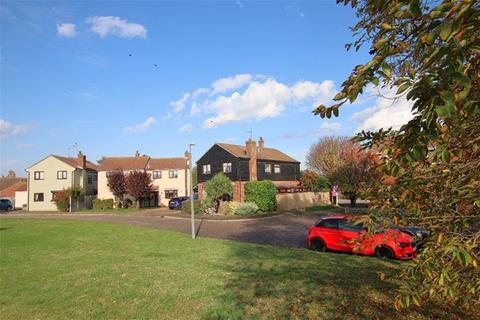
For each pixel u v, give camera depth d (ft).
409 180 8.34
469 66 4.83
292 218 88.74
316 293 22.25
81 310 21.31
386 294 21.38
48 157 165.48
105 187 166.91
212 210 100.27
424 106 4.57
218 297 22.35
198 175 143.02
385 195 9.06
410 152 5.03
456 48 4.26
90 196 164.66
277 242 52.42
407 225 8.80
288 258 34.96
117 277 28.76
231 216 90.27
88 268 32.58
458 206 8.09
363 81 5.50
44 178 164.96
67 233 61.05
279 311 19.40
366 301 20.30
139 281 27.20
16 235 58.95
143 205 162.81
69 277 29.27
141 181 145.79
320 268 29.58
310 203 130.93
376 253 36.83
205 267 31.40
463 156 7.59
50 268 32.94
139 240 51.52
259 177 136.15
